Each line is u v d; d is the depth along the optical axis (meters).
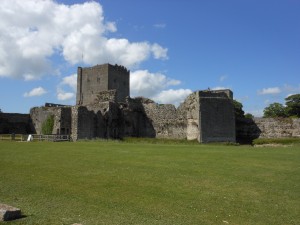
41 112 64.94
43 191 14.99
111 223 11.05
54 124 57.44
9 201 13.37
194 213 12.32
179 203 13.46
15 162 22.23
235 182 16.95
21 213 11.76
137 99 63.78
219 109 53.62
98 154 26.62
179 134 58.34
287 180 17.55
